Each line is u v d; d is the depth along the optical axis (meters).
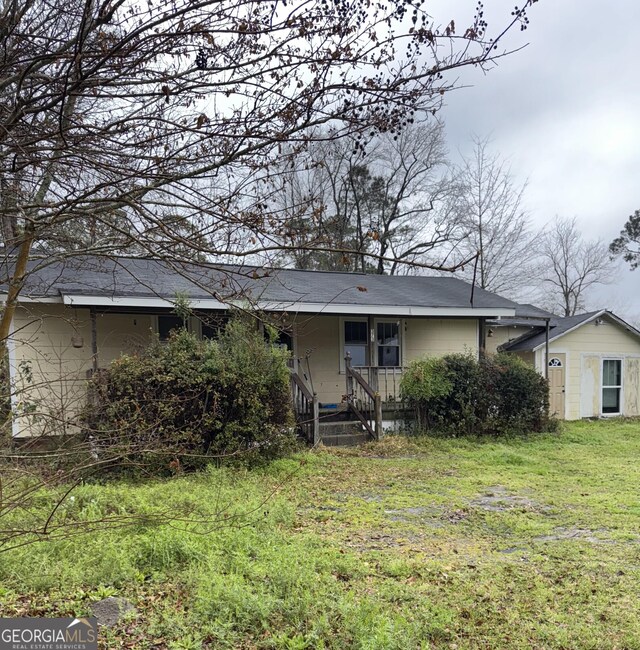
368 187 19.33
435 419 11.20
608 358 15.82
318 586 3.69
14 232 2.95
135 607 3.29
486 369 11.55
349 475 7.90
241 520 4.88
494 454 9.53
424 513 6.03
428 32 2.04
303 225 2.45
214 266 2.78
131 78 2.17
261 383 8.41
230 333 8.12
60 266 8.03
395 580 4.02
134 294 8.51
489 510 6.16
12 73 2.33
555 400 15.15
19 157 2.19
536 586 3.95
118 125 2.40
